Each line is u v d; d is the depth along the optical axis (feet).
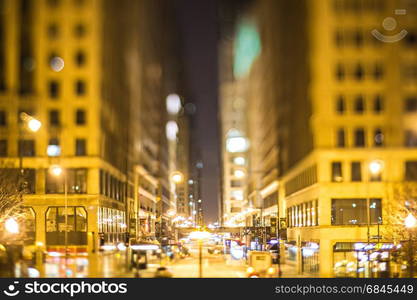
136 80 436.76
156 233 384.47
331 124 262.88
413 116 262.67
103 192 302.04
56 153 288.10
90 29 296.30
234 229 421.59
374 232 253.65
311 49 280.10
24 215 257.34
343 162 260.62
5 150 283.38
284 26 398.83
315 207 270.46
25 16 295.07
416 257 195.52
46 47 294.46
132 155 406.21
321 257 252.42
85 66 294.87
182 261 244.63
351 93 264.93
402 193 251.39
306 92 297.12
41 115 289.53
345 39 267.59
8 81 289.74
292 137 352.69
